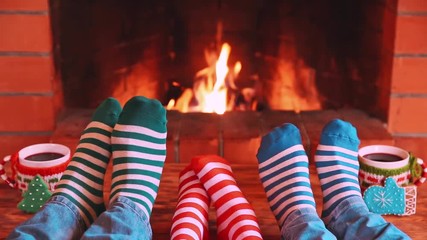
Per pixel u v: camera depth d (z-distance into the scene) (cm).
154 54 241
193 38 244
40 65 187
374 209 149
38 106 191
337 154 147
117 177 139
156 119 145
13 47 185
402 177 150
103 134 147
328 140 149
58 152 154
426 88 189
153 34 239
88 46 216
